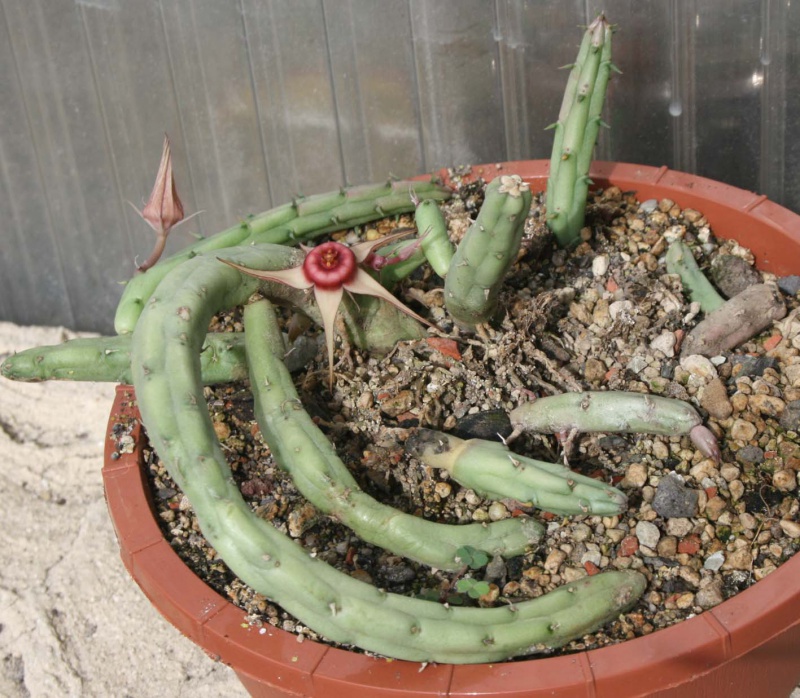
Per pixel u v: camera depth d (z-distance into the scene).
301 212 0.24
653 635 0.16
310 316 0.21
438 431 0.20
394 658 0.16
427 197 0.25
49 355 0.20
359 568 0.19
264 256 0.19
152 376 0.17
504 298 0.22
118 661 0.26
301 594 0.15
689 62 0.28
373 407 0.21
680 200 0.24
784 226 0.23
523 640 0.16
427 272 0.24
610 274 0.23
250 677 0.17
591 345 0.22
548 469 0.18
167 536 0.19
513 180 0.17
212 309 0.18
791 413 0.20
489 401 0.21
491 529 0.18
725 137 0.29
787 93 0.27
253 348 0.19
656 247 0.24
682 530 0.18
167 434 0.16
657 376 0.21
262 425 0.18
